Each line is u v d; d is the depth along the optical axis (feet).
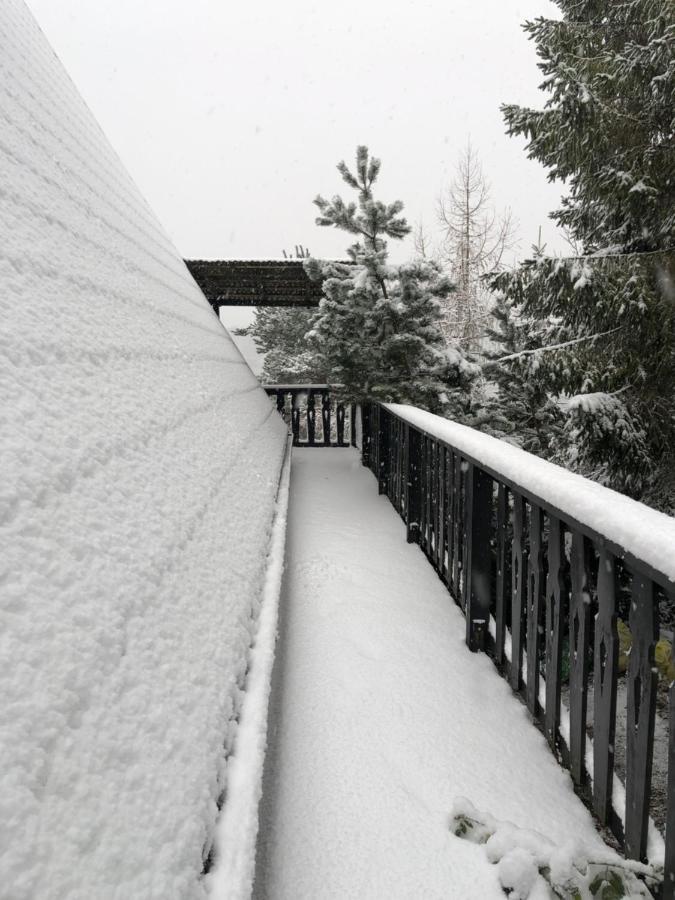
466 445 7.88
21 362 3.70
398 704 6.77
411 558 12.13
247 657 4.77
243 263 28.68
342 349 23.32
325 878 4.44
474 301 64.95
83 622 2.77
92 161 10.76
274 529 8.61
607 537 4.18
